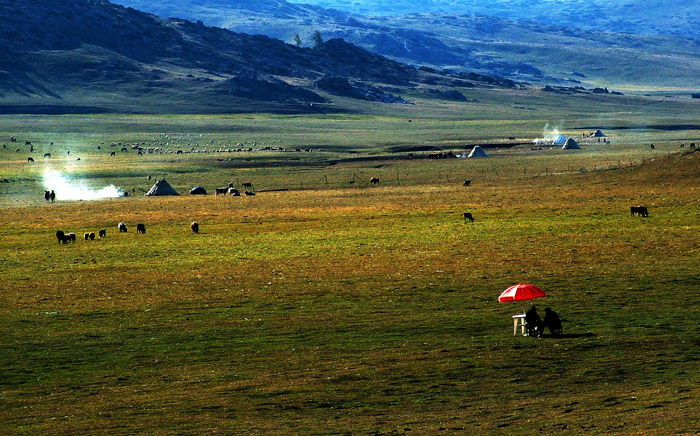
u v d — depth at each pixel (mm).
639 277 92625
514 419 48625
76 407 55188
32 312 84375
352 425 49250
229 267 109438
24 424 52000
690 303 79188
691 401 49312
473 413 50469
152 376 61875
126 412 53656
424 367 61219
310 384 58281
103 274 106625
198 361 65438
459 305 82250
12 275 107000
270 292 91688
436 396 54594
